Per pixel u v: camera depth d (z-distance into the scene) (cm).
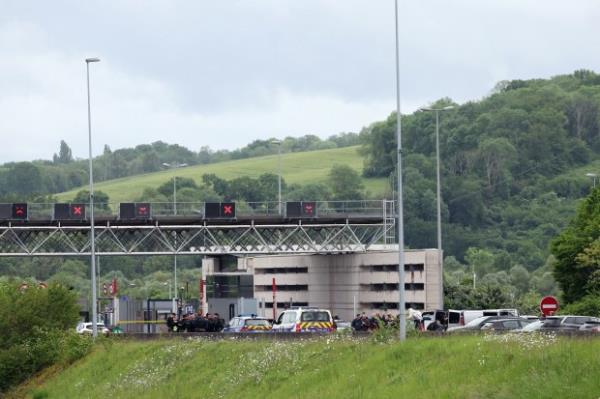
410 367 8094
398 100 10194
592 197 19088
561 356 6900
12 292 16262
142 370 12119
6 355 14850
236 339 12106
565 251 17988
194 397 10138
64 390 13225
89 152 16525
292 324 15238
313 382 8838
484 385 6894
